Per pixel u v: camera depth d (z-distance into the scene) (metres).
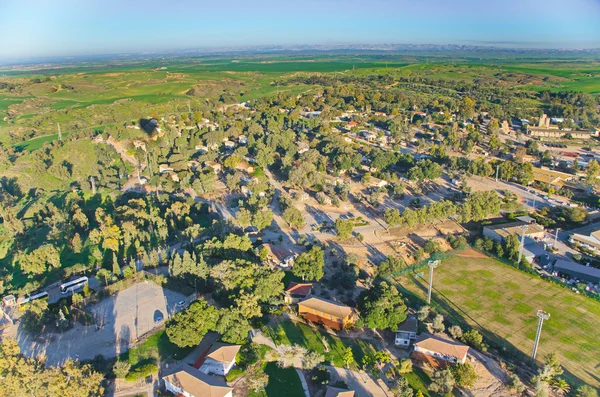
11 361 109.50
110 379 121.44
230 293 151.88
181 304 155.50
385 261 182.62
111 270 180.50
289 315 150.75
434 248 197.25
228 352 125.50
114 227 198.75
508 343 138.00
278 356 130.00
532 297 163.88
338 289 168.00
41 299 152.62
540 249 197.88
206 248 176.62
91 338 139.00
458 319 150.50
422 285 172.50
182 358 129.75
